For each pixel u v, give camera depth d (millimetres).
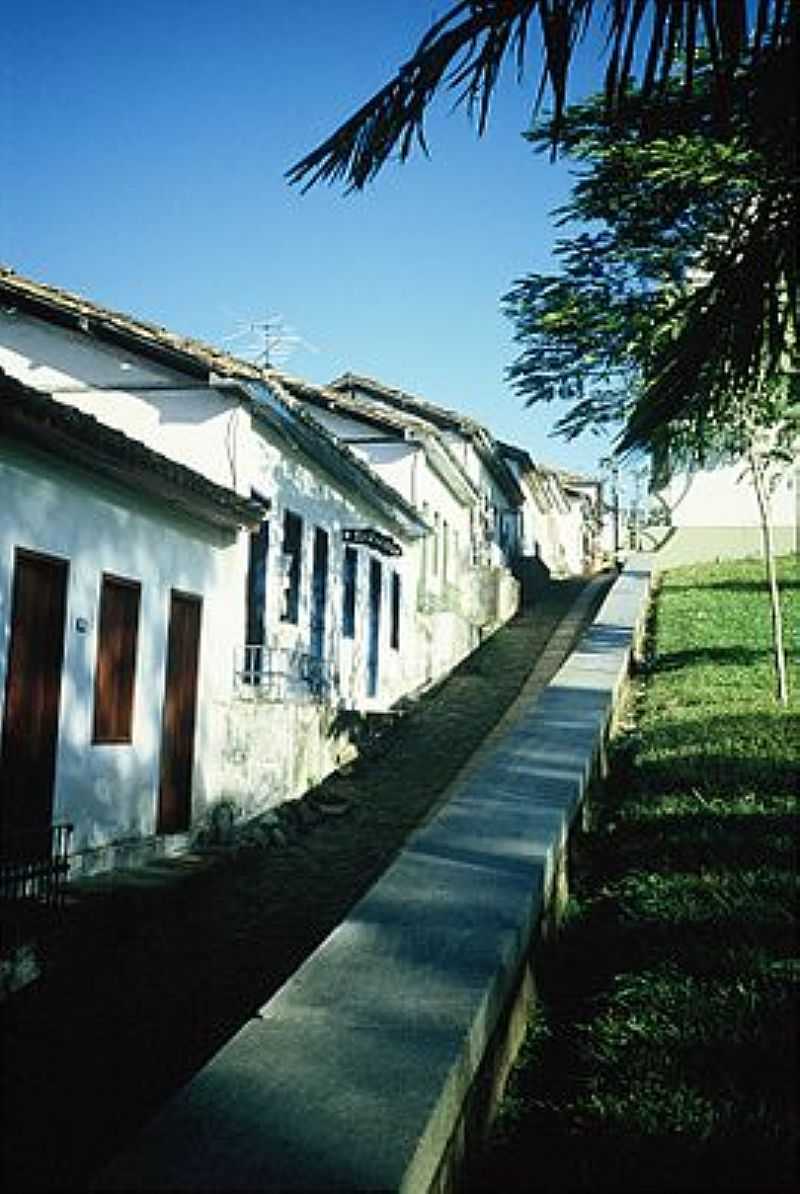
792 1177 2752
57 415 6914
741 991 3852
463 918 4211
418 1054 2951
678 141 5902
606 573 35344
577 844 6742
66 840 7688
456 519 25000
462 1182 3113
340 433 20250
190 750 9906
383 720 14438
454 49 2990
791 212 3434
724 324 3574
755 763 7895
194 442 11680
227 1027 5582
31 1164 4109
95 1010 5781
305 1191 2232
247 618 12195
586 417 8539
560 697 10570
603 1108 3277
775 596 11680
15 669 7309
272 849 9727
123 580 8672
